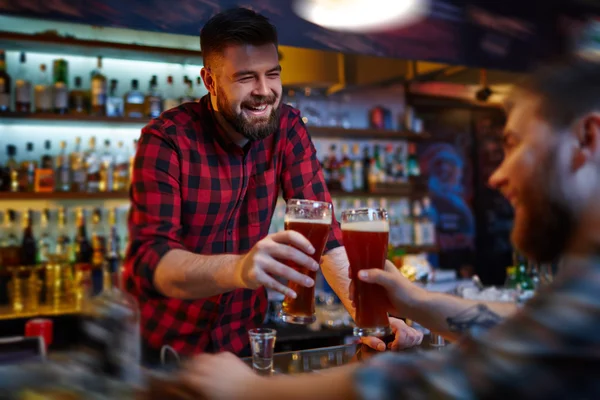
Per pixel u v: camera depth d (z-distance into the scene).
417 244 4.51
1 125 3.47
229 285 1.21
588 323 0.59
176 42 3.51
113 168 3.59
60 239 3.47
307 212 1.19
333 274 1.66
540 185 0.70
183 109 1.73
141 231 1.47
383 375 0.66
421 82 4.59
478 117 5.22
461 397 0.61
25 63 3.49
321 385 0.71
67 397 0.92
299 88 4.32
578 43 3.36
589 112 0.67
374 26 2.85
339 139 4.54
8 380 0.99
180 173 1.65
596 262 0.64
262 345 1.24
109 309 1.14
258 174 1.83
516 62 3.26
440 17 3.04
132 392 0.94
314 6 2.36
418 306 1.03
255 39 1.54
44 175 3.37
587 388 0.58
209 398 0.83
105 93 3.51
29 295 3.25
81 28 3.36
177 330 1.73
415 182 4.86
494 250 5.24
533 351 0.60
